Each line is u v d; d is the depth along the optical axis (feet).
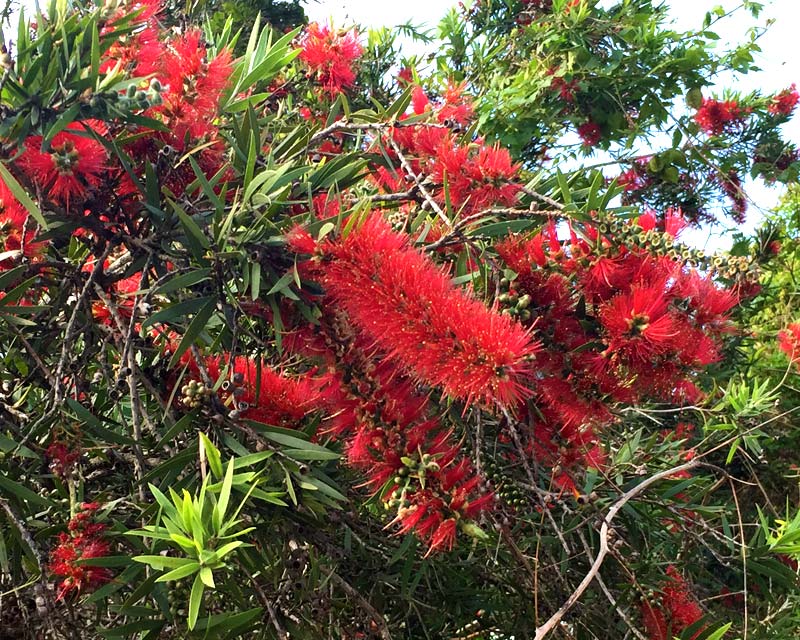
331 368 5.61
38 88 4.92
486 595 8.96
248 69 7.09
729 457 7.88
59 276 6.48
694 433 14.05
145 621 5.48
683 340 5.99
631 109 17.74
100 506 6.02
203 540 4.36
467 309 5.14
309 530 6.97
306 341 5.71
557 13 16.42
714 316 6.10
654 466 10.66
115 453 7.04
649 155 15.60
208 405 5.86
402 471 5.28
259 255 5.45
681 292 6.12
